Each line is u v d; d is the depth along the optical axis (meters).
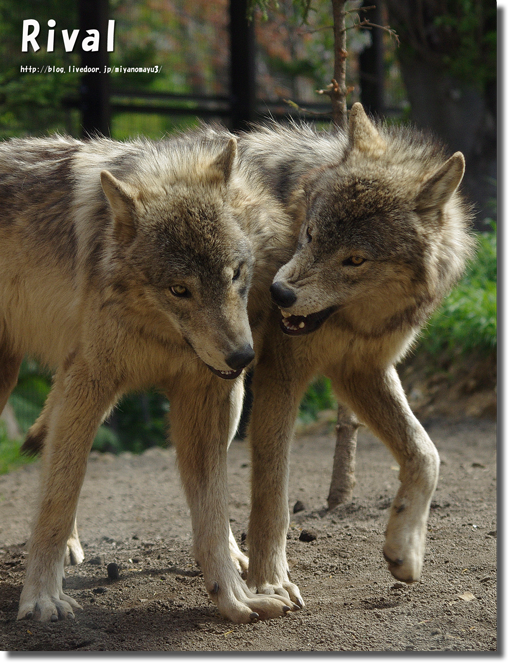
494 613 6.21
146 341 6.93
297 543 8.65
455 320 16.62
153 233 6.41
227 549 6.65
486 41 20.89
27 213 7.98
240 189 6.91
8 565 8.66
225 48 32.69
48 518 6.79
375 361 7.42
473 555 7.64
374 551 8.14
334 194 6.64
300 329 6.77
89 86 17.56
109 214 7.11
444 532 8.45
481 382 15.77
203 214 6.39
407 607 6.48
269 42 34.53
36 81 21.69
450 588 6.86
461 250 7.32
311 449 14.98
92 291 7.03
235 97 19.08
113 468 14.67
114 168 7.46
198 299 6.26
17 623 6.40
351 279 6.61
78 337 7.16
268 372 7.30
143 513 10.95
